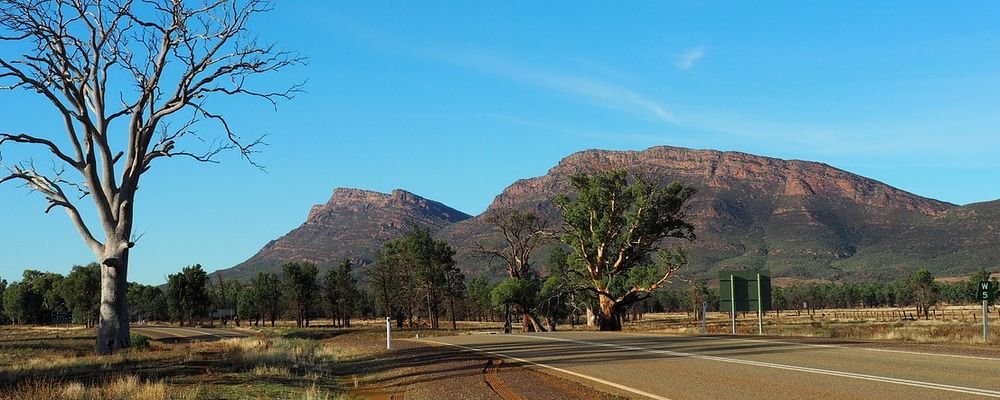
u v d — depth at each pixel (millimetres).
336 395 15430
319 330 91688
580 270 59562
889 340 26359
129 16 29781
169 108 31141
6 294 144500
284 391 15992
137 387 14906
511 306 63406
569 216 57094
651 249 57156
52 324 149125
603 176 55812
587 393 14109
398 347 30406
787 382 14070
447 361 21969
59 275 150250
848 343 23531
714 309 148750
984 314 25609
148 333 80188
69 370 21797
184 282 113500
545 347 26250
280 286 126125
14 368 22312
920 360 17047
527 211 68062
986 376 13906
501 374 17984
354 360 25625
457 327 97688
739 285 34656
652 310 169000
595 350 23734
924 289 101500
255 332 83062
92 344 57781
